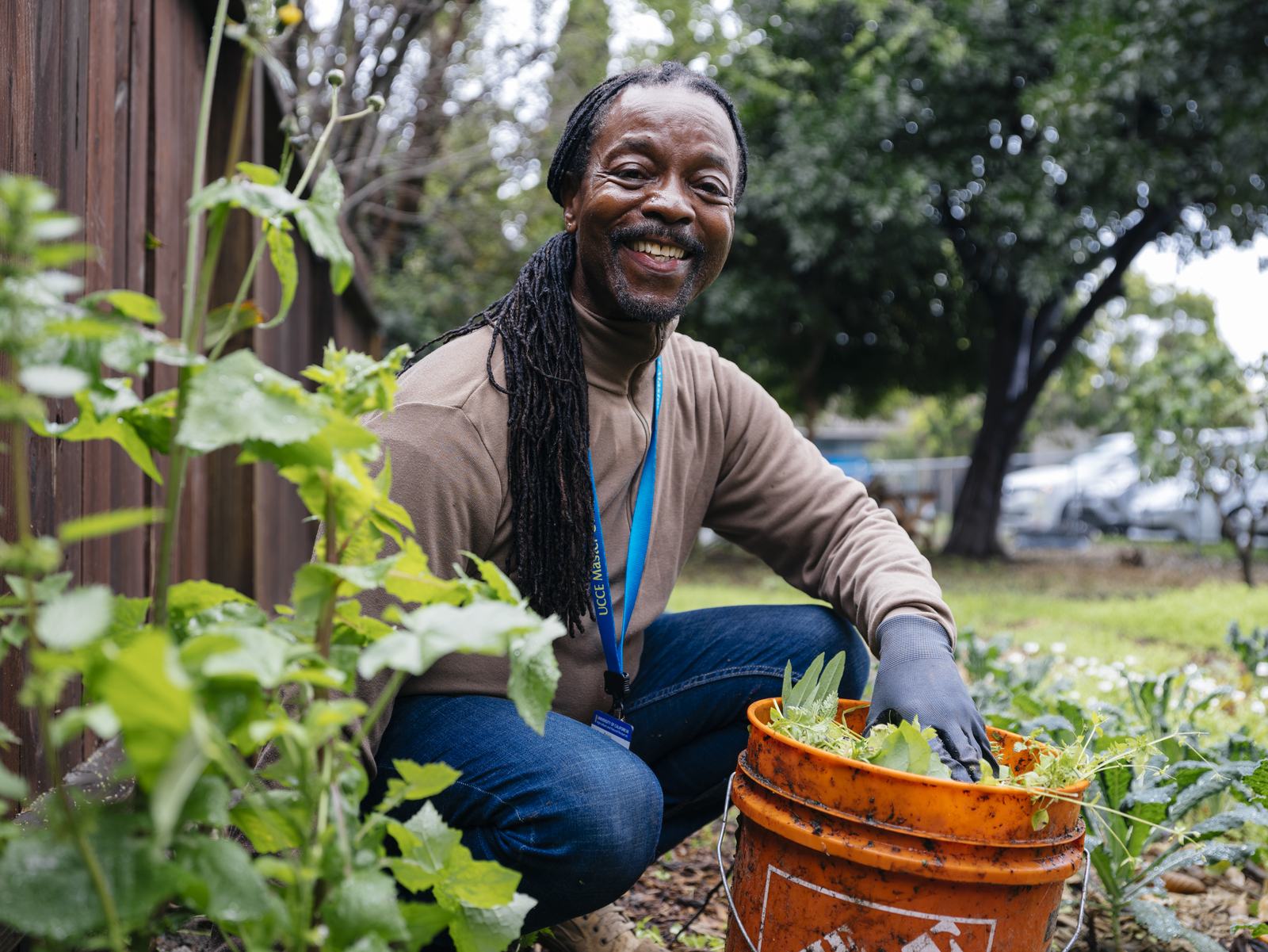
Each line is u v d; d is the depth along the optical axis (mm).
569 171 1727
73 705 1717
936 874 1196
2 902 671
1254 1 9492
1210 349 8867
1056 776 1330
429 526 1491
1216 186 10820
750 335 12062
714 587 8500
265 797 817
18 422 683
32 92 1518
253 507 3150
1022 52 11227
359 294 5766
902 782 1222
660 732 1869
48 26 1592
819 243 10805
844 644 1921
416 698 1585
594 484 1681
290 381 814
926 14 10531
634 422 1718
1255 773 1756
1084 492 15695
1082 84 10086
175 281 2508
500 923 983
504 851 1446
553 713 1572
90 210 1824
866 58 10625
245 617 910
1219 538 14539
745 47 11641
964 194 11375
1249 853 1848
